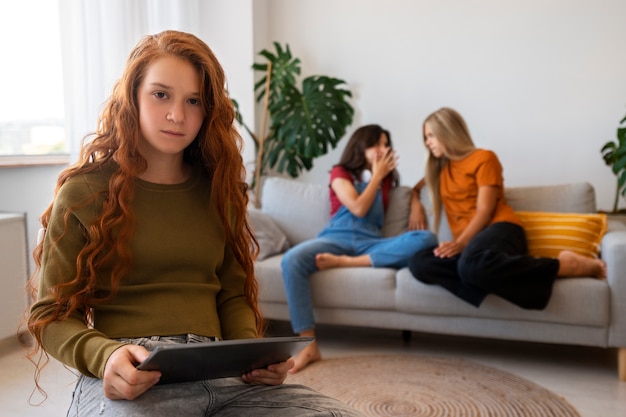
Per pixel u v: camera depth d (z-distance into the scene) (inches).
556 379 96.9
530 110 147.9
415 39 155.3
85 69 106.9
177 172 40.7
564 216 112.1
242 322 41.1
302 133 145.1
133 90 37.9
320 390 92.0
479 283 97.7
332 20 162.1
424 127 119.6
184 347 28.3
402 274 106.0
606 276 96.5
